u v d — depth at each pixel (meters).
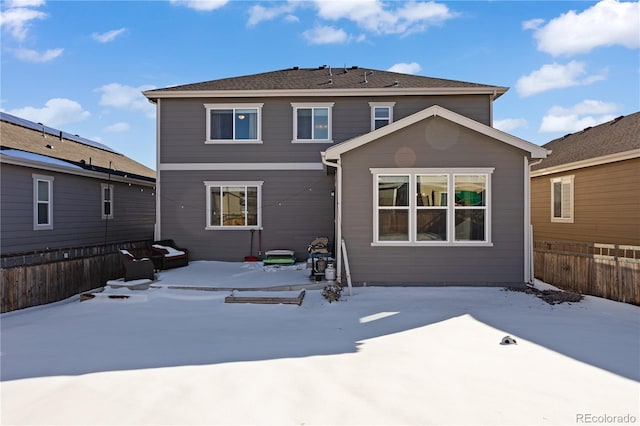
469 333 5.77
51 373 4.26
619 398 3.62
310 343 5.32
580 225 12.75
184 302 7.89
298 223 13.15
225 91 12.87
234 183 13.15
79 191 13.72
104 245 11.11
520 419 3.23
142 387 3.88
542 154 8.96
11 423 3.21
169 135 13.15
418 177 9.21
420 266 9.18
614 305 7.52
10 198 10.86
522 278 9.12
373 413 3.33
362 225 9.23
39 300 8.37
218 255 13.11
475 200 9.20
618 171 11.19
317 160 13.17
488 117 13.13
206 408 3.43
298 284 8.91
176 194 13.16
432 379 4.06
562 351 4.94
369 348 5.10
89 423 3.20
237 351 4.98
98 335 5.73
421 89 12.92
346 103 13.20
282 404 3.50
